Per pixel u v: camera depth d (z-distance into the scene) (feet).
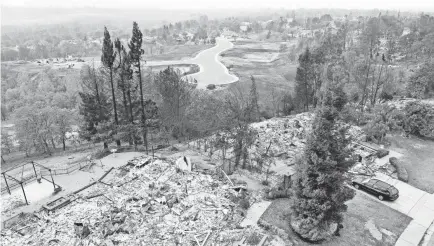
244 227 81.30
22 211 90.89
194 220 83.20
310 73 212.23
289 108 220.43
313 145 74.43
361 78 214.69
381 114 155.43
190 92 196.24
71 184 106.73
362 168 118.42
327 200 74.59
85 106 136.77
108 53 129.59
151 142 159.02
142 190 97.60
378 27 455.63
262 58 562.66
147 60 569.64
